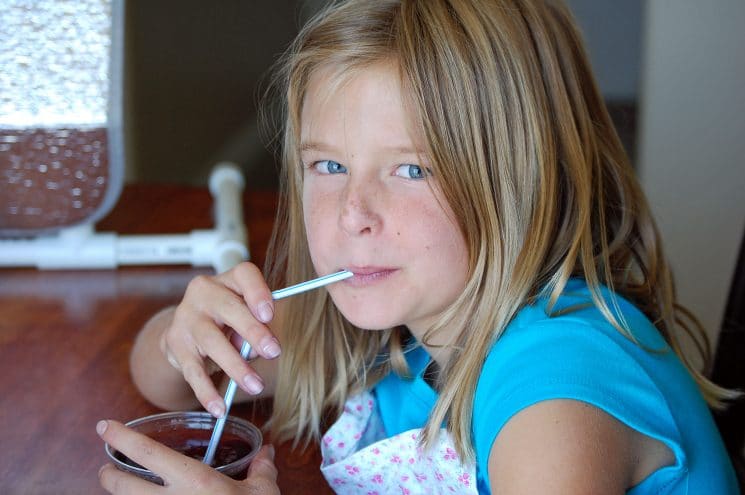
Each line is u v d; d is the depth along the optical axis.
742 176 2.13
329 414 1.30
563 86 1.11
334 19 1.06
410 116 1.00
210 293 1.14
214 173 2.09
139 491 0.94
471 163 1.03
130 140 3.41
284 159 1.25
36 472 1.11
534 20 1.10
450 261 1.03
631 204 1.22
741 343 1.30
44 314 1.56
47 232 1.75
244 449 1.04
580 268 1.12
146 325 1.35
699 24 2.13
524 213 1.06
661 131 2.18
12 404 1.27
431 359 1.19
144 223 1.93
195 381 1.11
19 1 1.57
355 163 1.02
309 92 1.07
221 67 3.39
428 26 1.03
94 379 1.35
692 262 2.14
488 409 0.94
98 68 1.62
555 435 0.86
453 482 1.07
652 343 1.06
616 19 2.27
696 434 1.02
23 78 1.61
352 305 1.04
